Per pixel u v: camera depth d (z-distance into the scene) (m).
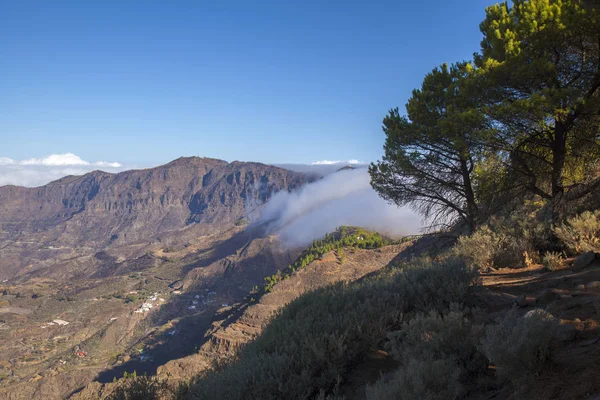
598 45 10.94
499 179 14.30
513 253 10.83
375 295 7.38
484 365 4.18
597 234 9.09
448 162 17.61
